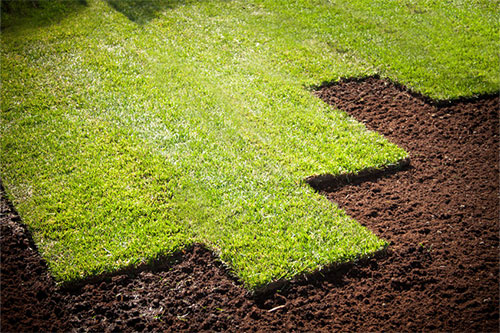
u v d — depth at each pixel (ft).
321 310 13.00
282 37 27.78
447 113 21.31
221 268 14.35
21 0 32.68
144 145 19.21
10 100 22.12
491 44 26.37
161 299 13.43
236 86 23.00
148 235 15.23
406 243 14.98
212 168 17.92
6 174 17.76
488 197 16.66
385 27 28.63
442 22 28.99
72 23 29.76
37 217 15.90
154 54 25.95
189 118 20.76
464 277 13.69
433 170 18.13
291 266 14.02
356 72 24.12
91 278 14.03
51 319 12.75
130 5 32.17
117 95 22.39
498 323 12.27
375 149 18.81
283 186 17.17
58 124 20.44
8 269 14.08
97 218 15.84
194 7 31.68
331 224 15.60
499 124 20.42
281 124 20.38
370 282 13.80
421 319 12.58
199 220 15.79
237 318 12.79
